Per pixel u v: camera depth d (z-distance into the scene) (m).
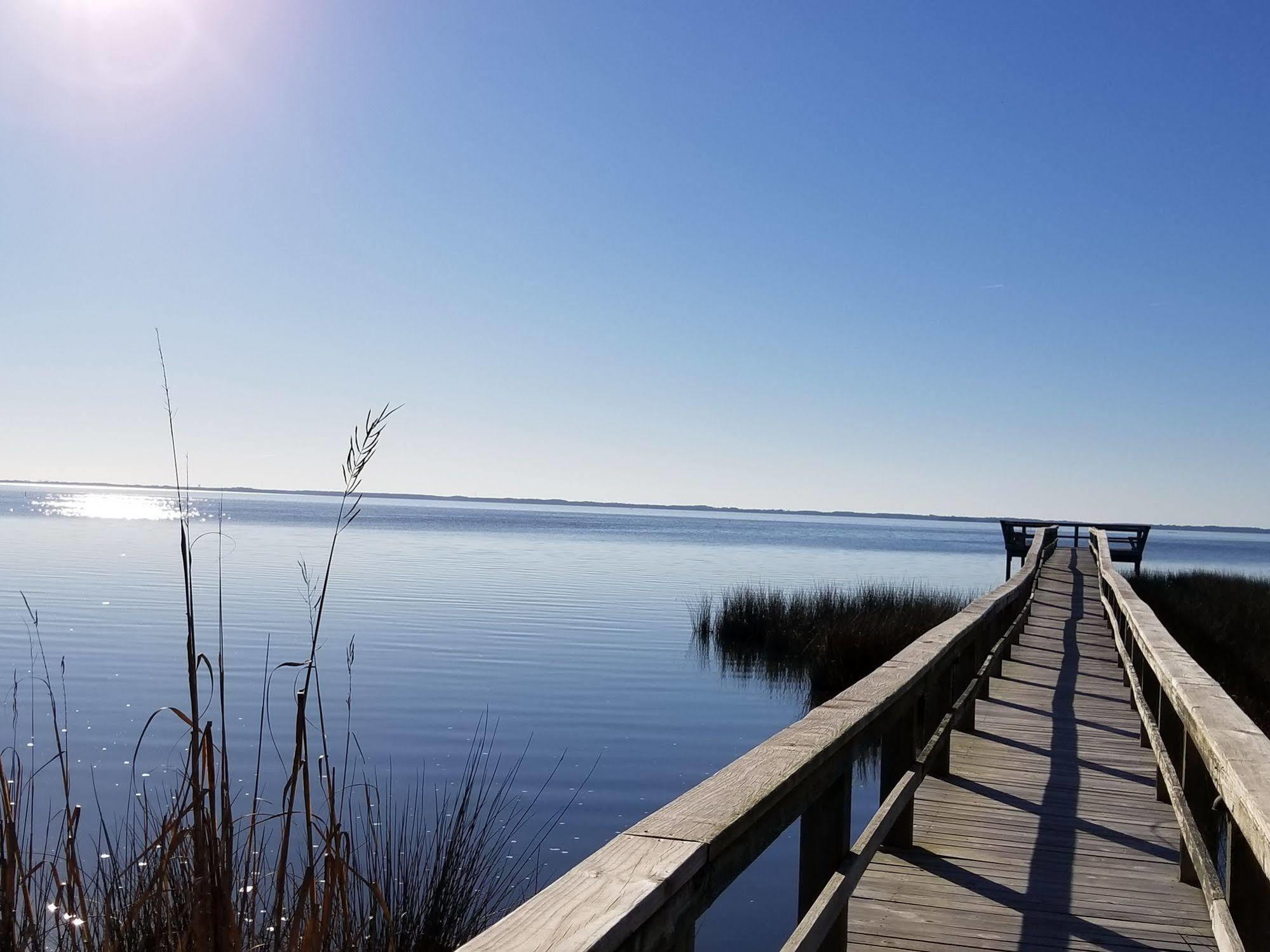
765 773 2.44
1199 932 3.77
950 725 5.27
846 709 3.35
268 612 20.61
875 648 14.68
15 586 24.81
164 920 3.04
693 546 71.12
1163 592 23.67
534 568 39.16
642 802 8.42
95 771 8.42
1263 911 2.80
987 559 66.44
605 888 1.62
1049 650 11.80
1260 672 13.88
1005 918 3.90
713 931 6.09
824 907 2.76
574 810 8.10
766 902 6.61
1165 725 5.20
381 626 19.25
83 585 25.20
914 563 55.28
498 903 5.77
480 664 15.30
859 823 7.84
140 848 5.88
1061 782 5.98
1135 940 3.69
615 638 18.94
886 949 3.60
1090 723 7.74
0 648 15.21
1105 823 5.16
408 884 5.38
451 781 8.73
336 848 2.90
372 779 8.62
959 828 5.05
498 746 10.22
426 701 12.30
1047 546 27.53
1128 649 9.18
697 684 14.69
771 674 15.85
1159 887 4.25
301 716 2.81
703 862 1.87
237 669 13.95
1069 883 4.29
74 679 12.78
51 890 4.17
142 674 13.23
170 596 23.03
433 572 34.75
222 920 2.68
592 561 45.81
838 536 124.50
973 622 6.63
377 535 67.38
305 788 2.77
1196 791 4.11
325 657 15.33
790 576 38.94
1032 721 7.79
